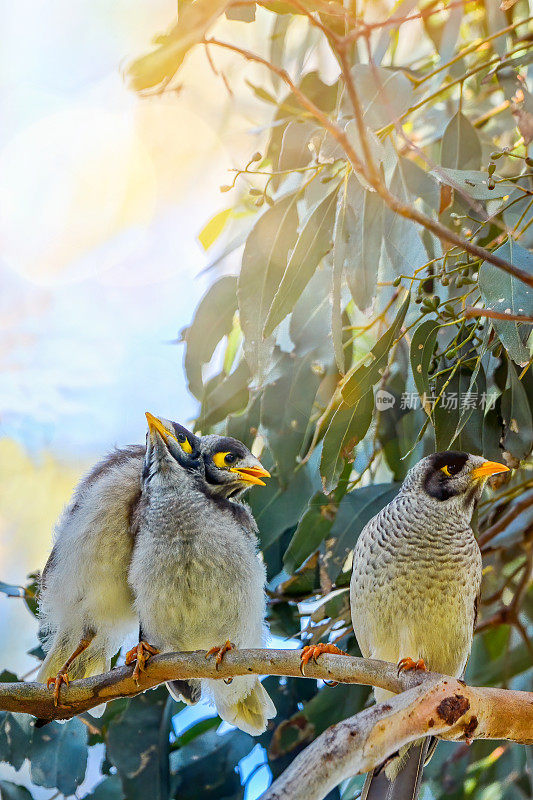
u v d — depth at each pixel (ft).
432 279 21.06
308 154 23.66
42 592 22.20
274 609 24.70
